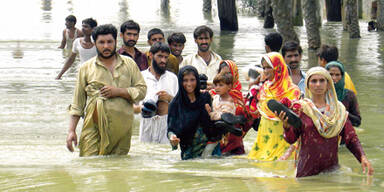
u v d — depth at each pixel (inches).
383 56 1060.5
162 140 531.5
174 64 561.6
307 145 362.0
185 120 442.0
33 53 1090.7
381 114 615.5
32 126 585.0
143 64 579.8
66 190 325.7
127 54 576.7
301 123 361.4
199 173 372.8
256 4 2123.5
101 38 452.1
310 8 1178.0
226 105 455.8
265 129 440.1
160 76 536.1
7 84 798.5
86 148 460.4
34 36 1350.9
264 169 390.9
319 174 367.2
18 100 703.1
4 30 1457.9
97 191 322.3
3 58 1027.9
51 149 488.4
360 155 360.5
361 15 1946.4
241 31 1545.3
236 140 470.9
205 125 446.0
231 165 408.5
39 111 649.6
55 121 608.7
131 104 466.3
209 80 577.3
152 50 531.8
